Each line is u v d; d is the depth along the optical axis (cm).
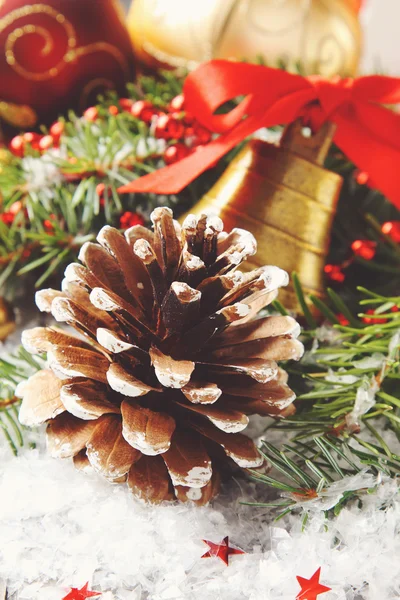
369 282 32
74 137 31
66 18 32
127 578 21
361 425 25
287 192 27
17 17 32
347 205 32
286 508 22
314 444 24
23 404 22
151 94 33
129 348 21
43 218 31
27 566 21
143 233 24
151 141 31
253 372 22
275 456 24
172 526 22
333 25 32
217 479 23
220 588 21
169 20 33
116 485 23
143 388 21
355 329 25
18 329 31
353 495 22
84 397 22
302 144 28
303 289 28
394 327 25
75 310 23
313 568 21
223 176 29
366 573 21
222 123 29
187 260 21
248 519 23
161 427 22
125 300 23
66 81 33
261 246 27
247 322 23
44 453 25
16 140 32
